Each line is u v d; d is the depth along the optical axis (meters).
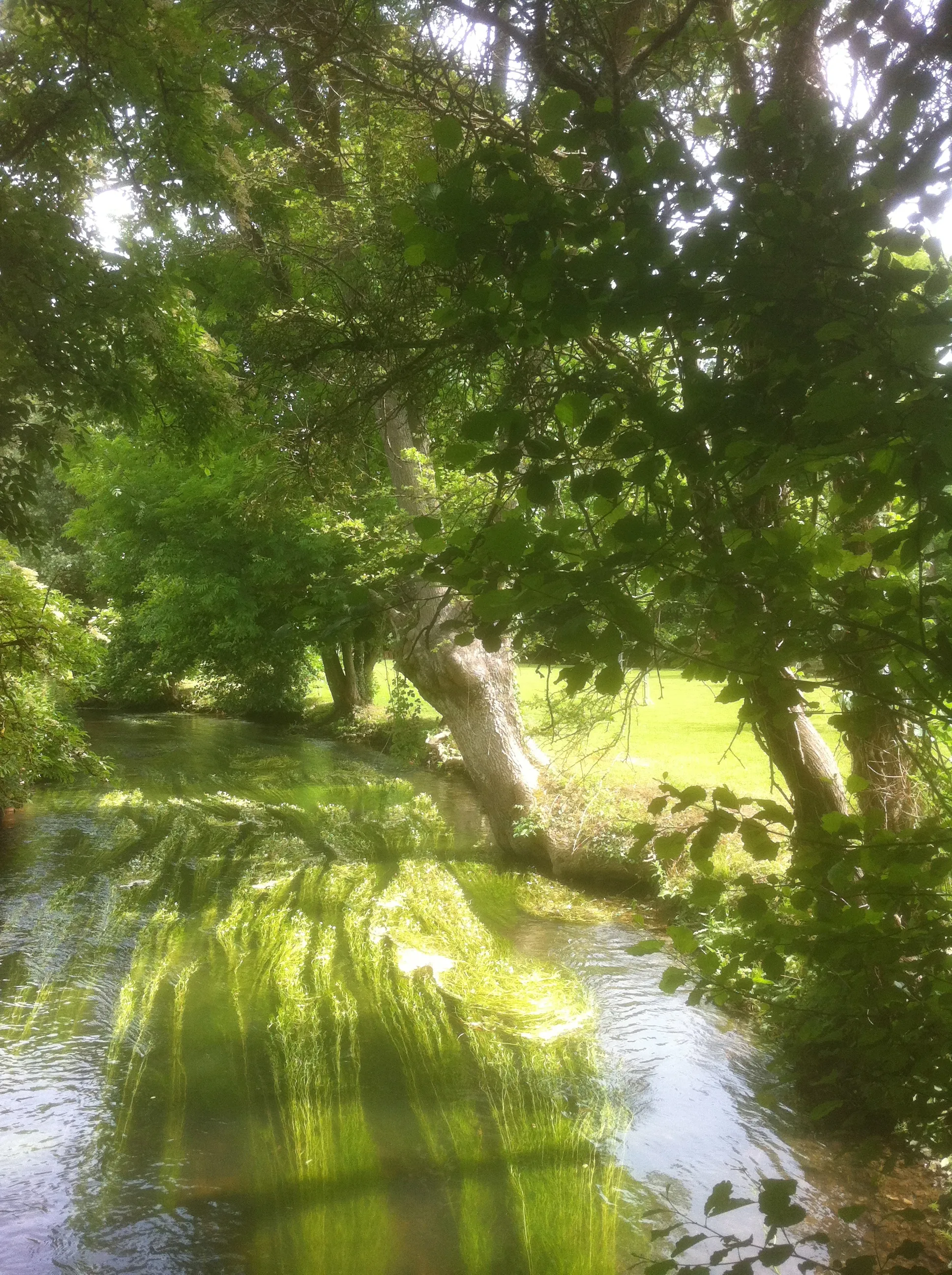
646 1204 4.82
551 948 8.95
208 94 7.51
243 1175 5.15
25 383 6.62
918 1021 2.26
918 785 4.68
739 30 3.46
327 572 21.23
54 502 36.84
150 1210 4.82
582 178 2.39
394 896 10.05
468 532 1.94
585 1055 6.55
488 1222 4.66
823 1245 4.28
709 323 1.89
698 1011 7.36
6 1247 4.52
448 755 19.08
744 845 2.24
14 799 14.83
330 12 4.71
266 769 19.17
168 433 11.06
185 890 10.64
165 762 19.78
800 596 2.12
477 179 3.15
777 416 1.79
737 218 1.75
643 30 3.73
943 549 1.88
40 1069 6.39
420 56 4.29
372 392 4.39
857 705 2.32
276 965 8.09
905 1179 4.88
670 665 2.18
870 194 1.73
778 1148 5.32
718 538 2.20
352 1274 4.30
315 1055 6.47
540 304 1.83
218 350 10.20
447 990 7.61
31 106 7.36
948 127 1.75
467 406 4.46
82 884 10.80
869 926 2.22
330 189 7.98
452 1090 6.03
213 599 22.91
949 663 1.91
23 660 12.43
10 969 8.22
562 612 1.83
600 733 13.62
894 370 1.57
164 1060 6.51
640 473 1.88
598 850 10.69
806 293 1.76
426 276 4.36
